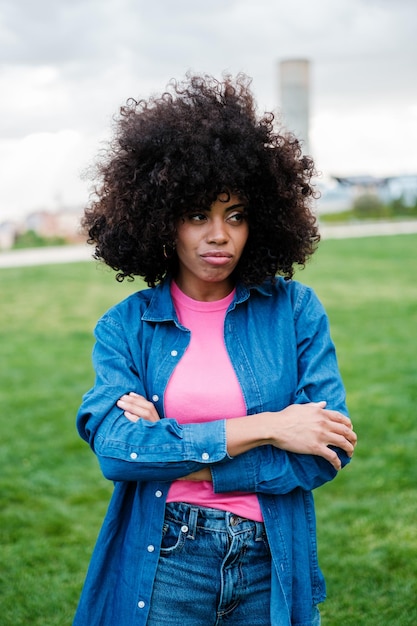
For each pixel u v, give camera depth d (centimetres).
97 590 216
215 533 204
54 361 831
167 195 202
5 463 541
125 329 216
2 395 704
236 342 212
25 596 371
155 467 200
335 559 397
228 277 220
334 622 343
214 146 201
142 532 209
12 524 448
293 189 215
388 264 1520
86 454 559
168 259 221
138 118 211
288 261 220
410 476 499
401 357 804
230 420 201
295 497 211
